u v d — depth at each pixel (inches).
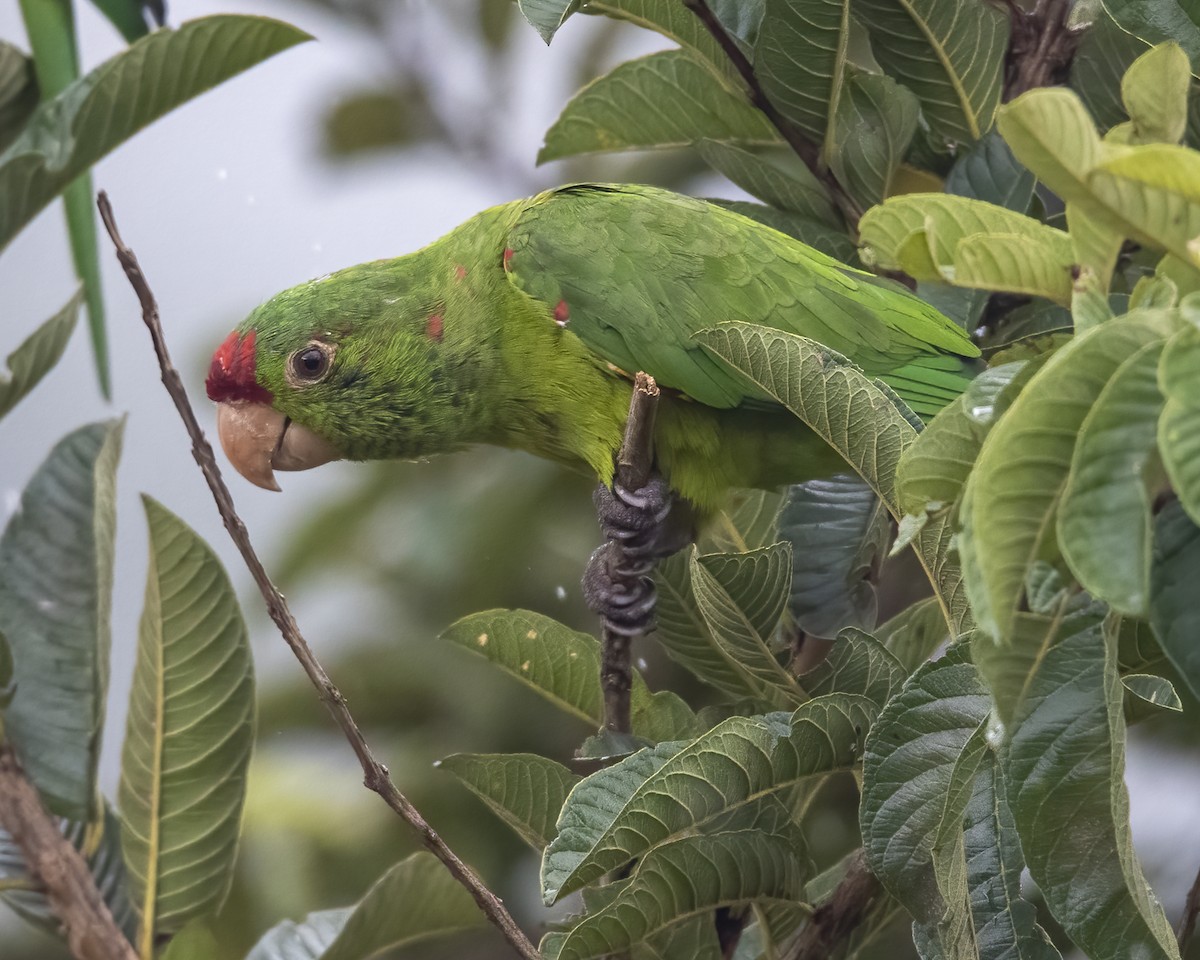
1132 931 139.4
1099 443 105.3
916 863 162.7
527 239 267.6
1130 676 172.1
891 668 198.4
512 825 205.2
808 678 201.8
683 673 324.2
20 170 219.8
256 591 347.9
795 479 266.1
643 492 258.8
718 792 173.6
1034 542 111.8
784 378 179.8
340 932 210.1
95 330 235.1
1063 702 141.6
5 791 197.9
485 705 323.0
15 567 208.8
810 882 214.8
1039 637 124.4
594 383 265.0
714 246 261.7
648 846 171.5
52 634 205.9
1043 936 168.9
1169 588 116.6
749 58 243.8
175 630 202.5
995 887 171.2
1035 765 141.5
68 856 197.3
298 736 333.1
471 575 329.7
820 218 259.8
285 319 282.5
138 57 222.8
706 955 202.2
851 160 244.2
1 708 201.2
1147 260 229.5
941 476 129.7
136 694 205.3
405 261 287.9
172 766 205.9
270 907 307.0
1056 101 110.5
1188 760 294.5
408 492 345.7
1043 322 250.4
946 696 163.5
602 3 241.0
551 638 215.6
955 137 252.2
